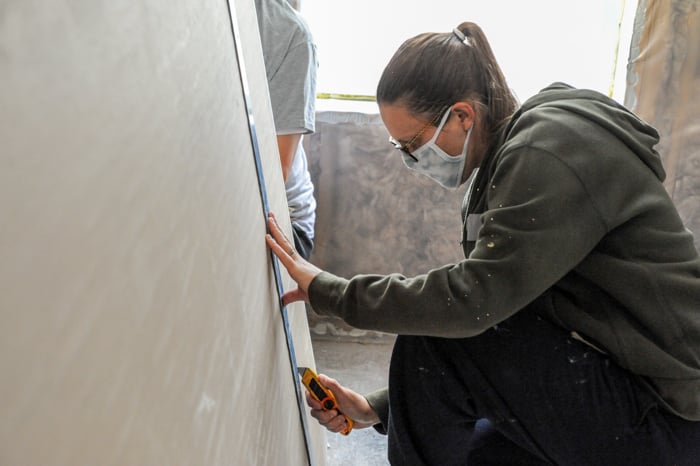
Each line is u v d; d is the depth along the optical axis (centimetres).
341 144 221
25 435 27
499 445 116
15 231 27
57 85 31
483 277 85
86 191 33
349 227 231
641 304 91
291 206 161
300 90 146
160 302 43
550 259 83
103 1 37
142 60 43
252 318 72
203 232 54
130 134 39
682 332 91
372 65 222
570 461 101
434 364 106
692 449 96
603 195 85
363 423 123
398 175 223
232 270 64
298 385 106
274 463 81
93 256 33
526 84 221
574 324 97
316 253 234
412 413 111
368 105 225
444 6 213
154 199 43
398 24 217
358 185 226
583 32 213
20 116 28
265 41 144
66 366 30
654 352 92
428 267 234
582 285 95
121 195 37
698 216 219
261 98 92
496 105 99
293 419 99
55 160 30
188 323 49
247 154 76
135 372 38
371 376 221
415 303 88
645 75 209
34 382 28
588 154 85
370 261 234
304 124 147
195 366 50
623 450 97
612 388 96
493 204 88
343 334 240
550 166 84
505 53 218
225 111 66
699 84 206
